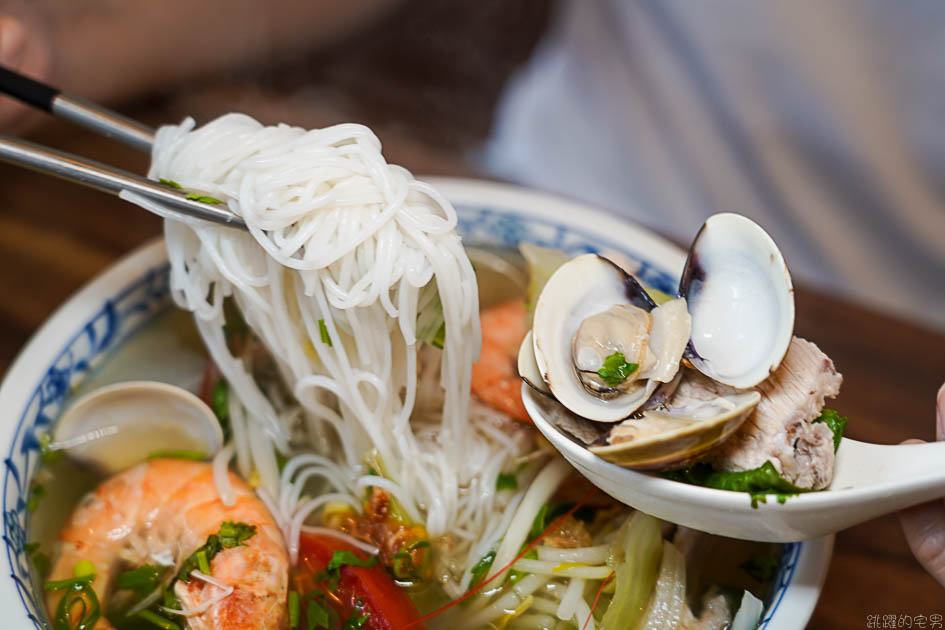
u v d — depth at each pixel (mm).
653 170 525
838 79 462
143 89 491
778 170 490
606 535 306
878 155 466
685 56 500
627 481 260
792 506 252
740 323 272
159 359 344
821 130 474
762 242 270
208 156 296
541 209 379
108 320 338
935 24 438
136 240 399
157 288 352
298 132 305
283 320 303
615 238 366
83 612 284
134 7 472
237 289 310
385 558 301
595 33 539
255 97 517
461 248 296
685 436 245
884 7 445
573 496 313
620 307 278
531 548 305
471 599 300
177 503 301
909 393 361
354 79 608
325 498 319
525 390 279
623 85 530
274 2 534
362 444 323
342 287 289
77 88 471
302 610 292
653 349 269
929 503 278
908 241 476
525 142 565
